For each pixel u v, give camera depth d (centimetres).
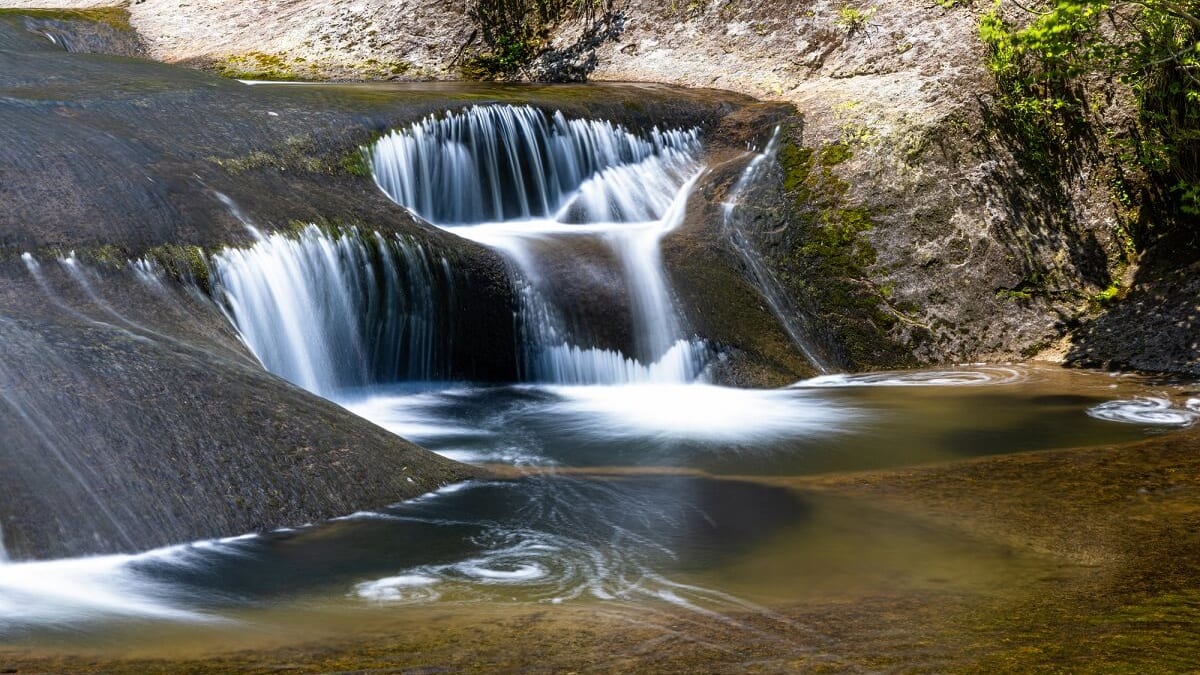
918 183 1343
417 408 990
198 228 903
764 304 1215
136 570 542
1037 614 494
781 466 812
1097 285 1280
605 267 1152
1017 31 1244
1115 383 1118
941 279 1285
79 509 559
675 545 621
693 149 1461
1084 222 1319
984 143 1366
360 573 557
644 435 910
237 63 1816
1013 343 1249
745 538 635
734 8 1711
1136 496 715
